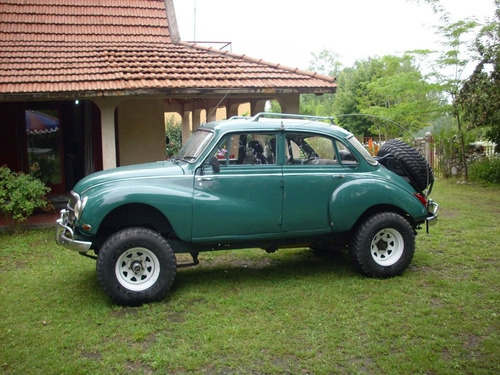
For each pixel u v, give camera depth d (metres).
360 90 28.52
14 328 4.75
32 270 6.71
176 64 10.30
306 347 4.30
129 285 5.32
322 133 6.07
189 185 5.55
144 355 4.16
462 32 14.81
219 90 9.35
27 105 11.30
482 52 13.72
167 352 4.22
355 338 4.47
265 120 6.05
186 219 5.49
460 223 9.24
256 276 6.34
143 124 11.62
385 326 4.71
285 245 6.15
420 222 6.41
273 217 5.79
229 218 5.63
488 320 4.81
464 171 15.52
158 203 5.37
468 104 13.90
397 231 6.14
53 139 11.58
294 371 3.92
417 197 6.25
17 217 8.73
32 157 11.48
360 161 6.13
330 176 5.95
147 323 4.86
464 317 4.90
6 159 11.20
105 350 4.30
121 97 9.26
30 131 11.41
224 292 5.71
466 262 6.79
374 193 6.00
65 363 4.06
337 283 5.95
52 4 12.41
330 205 5.92
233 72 10.17
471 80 13.95
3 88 8.66
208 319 4.92
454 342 4.37
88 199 5.29
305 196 5.87
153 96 9.29
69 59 10.20
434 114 17.20
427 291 5.64
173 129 21.34
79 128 11.76
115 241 5.24
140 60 10.38
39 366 4.02
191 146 6.16
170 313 5.13
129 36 12.11
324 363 4.04
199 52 11.48
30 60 9.97
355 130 34.41
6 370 3.97
